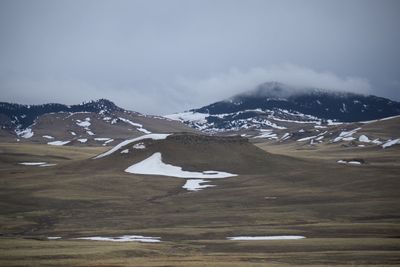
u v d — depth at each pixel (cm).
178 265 10450
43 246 13912
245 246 14575
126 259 11756
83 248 13438
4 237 16875
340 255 12431
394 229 17162
